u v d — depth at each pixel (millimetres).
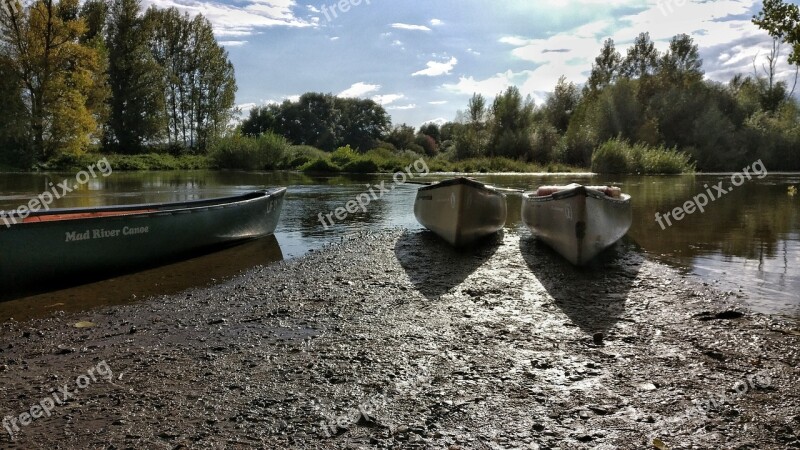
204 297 6074
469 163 36094
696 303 5594
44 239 6246
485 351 4359
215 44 50406
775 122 39688
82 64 32625
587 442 3000
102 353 4398
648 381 3754
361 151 73250
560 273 6965
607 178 27484
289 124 74625
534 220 8781
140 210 8211
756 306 5484
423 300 5848
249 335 4805
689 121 39500
